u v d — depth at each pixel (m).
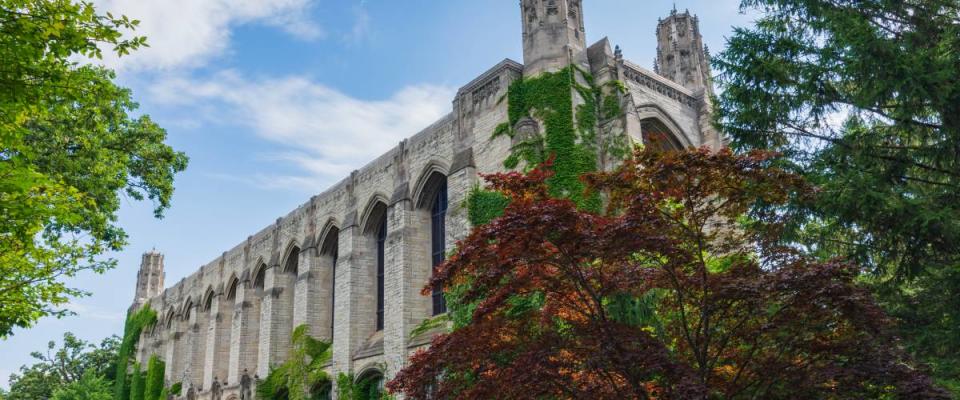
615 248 17.92
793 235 23.53
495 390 19.06
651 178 18.58
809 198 18.89
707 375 18.09
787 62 25.11
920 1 23.83
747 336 18.34
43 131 29.67
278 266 59.91
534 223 17.86
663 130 42.94
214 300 70.50
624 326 18.61
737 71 25.44
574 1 40.69
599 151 37.12
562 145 36.47
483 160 39.97
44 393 101.88
